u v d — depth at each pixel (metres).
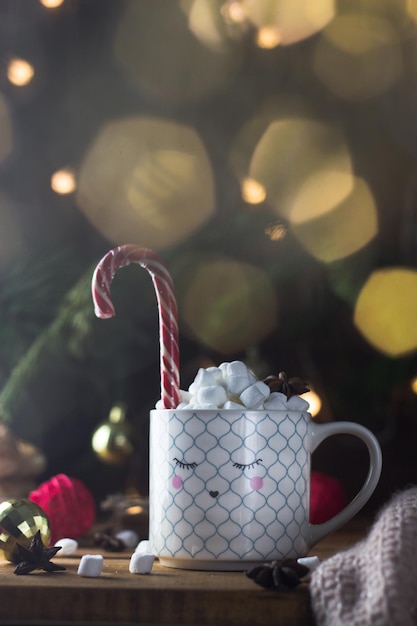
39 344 1.02
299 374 1.07
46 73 1.16
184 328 1.05
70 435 1.11
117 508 0.87
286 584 0.56
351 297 1.02
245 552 0.63
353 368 1.05
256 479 0.64
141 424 1.10
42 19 1.16
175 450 0.64
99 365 1.08
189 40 1.14
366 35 1.10
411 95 1.10
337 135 1.10
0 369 1.07
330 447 1.07
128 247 0.68
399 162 1.09
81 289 1.01
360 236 1.04
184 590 0.56
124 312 1.04
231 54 1.13
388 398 1.04
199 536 0.63
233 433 0.64
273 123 1.11
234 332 1.05
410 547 0.55
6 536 0.67
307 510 0.67
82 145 1.16
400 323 1.00
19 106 1.16
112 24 1.16
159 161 1.13
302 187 1.07
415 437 1.05
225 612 0.56
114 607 0.56
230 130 1.13
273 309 1.04
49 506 0.77
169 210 1.12
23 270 1.05
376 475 0.68
